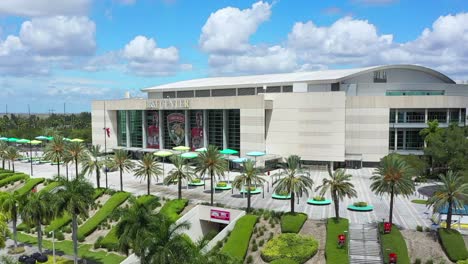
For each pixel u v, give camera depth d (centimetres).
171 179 7144
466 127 9250
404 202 7050
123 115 13375
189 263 3528
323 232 5612
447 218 5269
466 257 4691
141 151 12550
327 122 9956
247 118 10250
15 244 6009
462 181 6231
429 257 4866
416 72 11506
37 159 13338
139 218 4031
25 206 5512
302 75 11988
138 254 3844
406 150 10344
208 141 11388
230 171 10281
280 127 10375
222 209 6406
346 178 5744
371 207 6581
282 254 4994
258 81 11875
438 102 10112
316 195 7544
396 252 4869
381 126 10206
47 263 5475
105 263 5566
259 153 9444
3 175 10100
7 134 17762
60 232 6688
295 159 6153
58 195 5094
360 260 4928
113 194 8075
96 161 8281
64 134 17688
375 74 11156
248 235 5553
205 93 12550
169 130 12106
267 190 8094
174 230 3784
